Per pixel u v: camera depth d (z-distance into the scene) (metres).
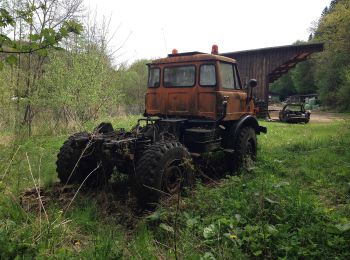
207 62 5.29
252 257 2.99
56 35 2.56
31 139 6.28
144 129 4.95
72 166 4.73
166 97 5.71
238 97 5.93
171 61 5.63
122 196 4.48
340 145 7.90
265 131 6.78
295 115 18.50
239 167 5.96
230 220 3.37
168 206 3.87
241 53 23.80
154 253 3.01
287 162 6.47
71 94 9.43
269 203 3.76
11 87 7.61
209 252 2.91
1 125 6.62
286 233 3.15
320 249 2.90
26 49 2.54
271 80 32.53
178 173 4.31
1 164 4.32
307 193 4.43
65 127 9.72
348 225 3.09
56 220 3.26
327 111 35.88
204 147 5.20
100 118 10.12
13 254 2.61
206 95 5.32
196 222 3.43
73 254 2.82
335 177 5.32
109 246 2.83
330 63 35.34
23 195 4.31
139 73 20.33
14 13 2.77
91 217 3.68
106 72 10.30
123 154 4.18
